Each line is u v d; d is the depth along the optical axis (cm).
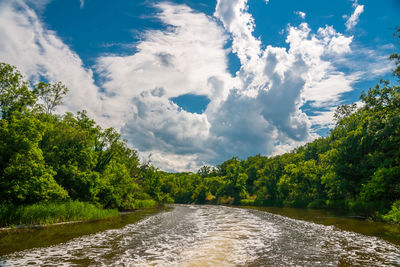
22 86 2630
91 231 1770
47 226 1944
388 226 1864
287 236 1576
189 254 1091
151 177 7044
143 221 2569
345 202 4053
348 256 1040
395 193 2789
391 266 892
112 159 4256
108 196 3634
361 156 3812
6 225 1806
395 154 3044
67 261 976
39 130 2306
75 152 3234
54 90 3136
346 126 4881
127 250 1171
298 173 6041
